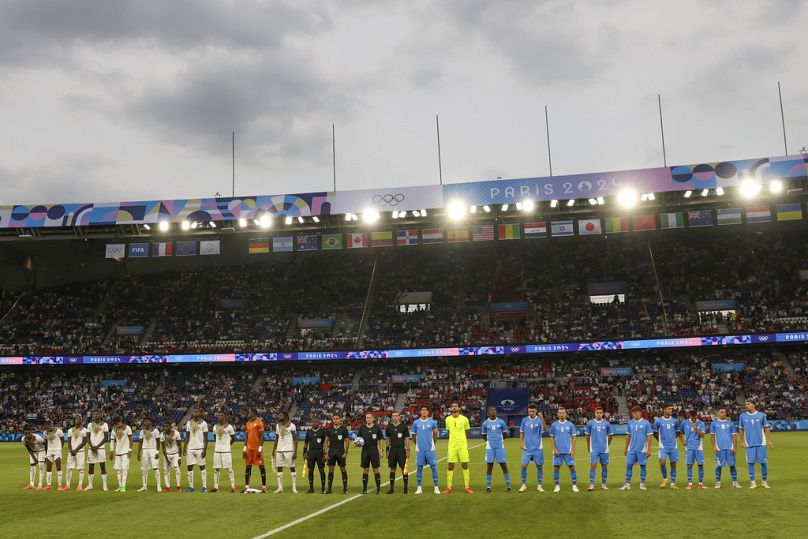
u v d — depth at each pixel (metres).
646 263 77.06
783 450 38.38
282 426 23.28
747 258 75.19
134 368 74.06
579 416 61.19
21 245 76.25
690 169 55.91
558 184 57.78
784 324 64.69
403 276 80.88
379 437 22.42
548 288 76.12
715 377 64.62
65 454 45.31
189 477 23.94
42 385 72.06
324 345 70.75
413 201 59.66
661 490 21.53
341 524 16.61
